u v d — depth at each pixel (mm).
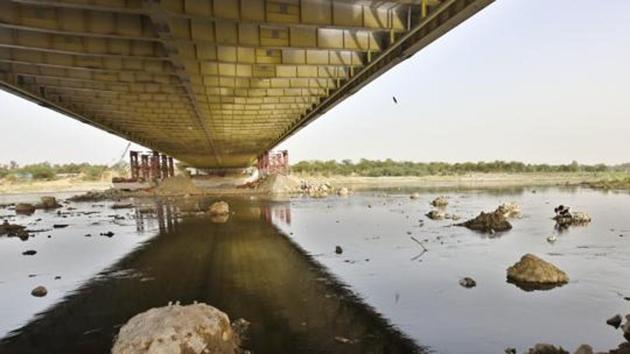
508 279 14500
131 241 23594
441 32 12742
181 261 18188
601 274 15062
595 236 23281
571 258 17719
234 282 14625
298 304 12023
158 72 18688
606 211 35438
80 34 13258
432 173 134125
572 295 12586
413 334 9656
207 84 21250
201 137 50219
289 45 15352
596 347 8883
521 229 25906
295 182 69125
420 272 15602
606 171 139375
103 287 14305
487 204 42656
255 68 20047
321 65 18516
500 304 11797
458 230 25609
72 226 29922
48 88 22891
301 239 23250
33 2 10742
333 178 119312
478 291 13117
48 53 17219
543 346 8398
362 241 22391
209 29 14195
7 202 56219
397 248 20312
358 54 18828
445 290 13234
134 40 15609
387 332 9797
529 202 44562
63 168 136125
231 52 17078
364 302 12141
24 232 26797
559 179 109625
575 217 28656
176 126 39906
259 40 14969
